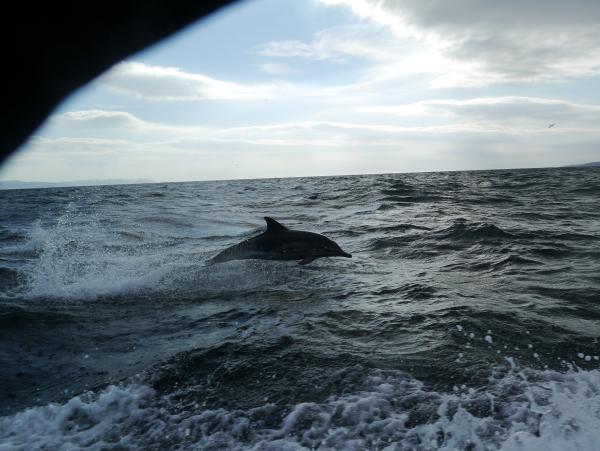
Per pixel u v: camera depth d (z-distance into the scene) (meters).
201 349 4.63
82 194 45.00
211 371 4.12
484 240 10.30
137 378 4.05
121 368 4.36
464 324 4.96
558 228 11.82
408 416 3.28
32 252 11.26
